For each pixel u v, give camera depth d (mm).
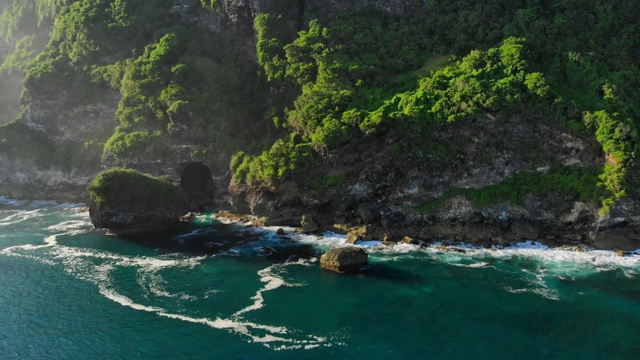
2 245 72438
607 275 57219
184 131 90500
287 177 75812
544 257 63062
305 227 75500
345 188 75688
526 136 71750
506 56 77062
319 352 43125
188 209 88812
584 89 75062
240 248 69688
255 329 47125
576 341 43875
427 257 64188
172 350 44000
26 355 43969
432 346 43656
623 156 65312
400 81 82312
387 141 74000
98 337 46469
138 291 55875
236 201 83875
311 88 84688
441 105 73312
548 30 81812
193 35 106938
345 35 91625
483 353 42406
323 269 61250
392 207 74250
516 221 70000
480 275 58000
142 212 78375
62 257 67062
